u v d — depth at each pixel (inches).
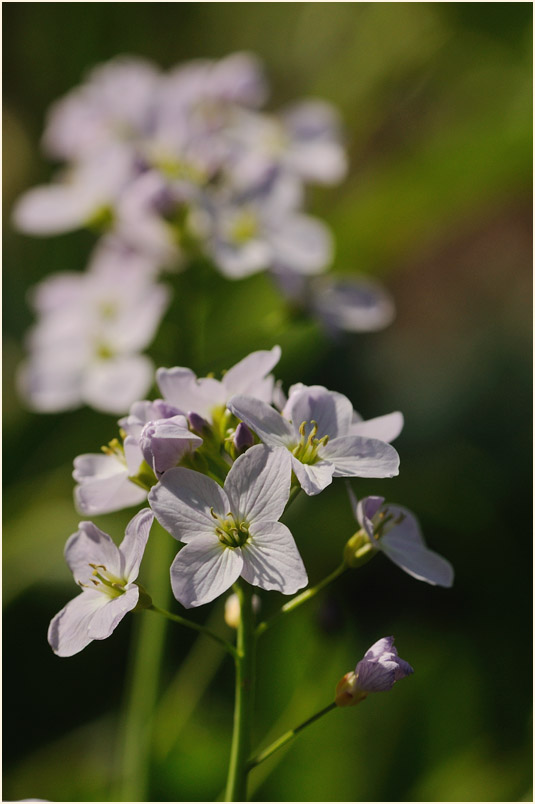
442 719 11.7
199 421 9.3
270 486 8.9
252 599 9.3
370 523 9.3
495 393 15.7
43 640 12.5
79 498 9.5
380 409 15.9
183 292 12.8
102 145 13.5
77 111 14.2
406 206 15.1
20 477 14.6
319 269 12.8
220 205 12.9
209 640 12.1
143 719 11.4
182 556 8.8
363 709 11.7
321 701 11.5
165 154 13.4
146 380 12.6
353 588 13.2
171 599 11.6
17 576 12.8
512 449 14.9
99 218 13.3
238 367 9.5
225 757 11.5
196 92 14.1
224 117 14.4
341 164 14.2
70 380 12.6
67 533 13.2
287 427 9.1
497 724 11.7
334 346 16.4
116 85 14.2
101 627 8.8
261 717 11.6
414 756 11.5
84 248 17.3
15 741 12.1
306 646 11.9
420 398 16.2
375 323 13.4
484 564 13.4
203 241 12.6
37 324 16.5
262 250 12.4
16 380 15.7
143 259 13.2
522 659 12.2
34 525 13.4
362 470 9.1
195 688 12.0
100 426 14.8
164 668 11.5
